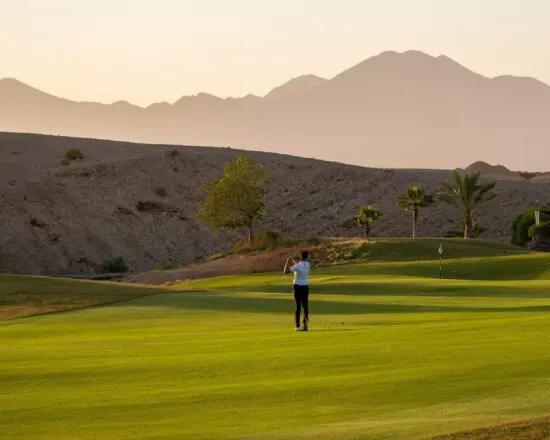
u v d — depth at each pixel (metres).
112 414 16.84
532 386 17.00
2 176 188.88
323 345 24.16
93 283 54.78
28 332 33.97
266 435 14.72
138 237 183.50
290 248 124.75
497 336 23.81
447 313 35.62
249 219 136.00
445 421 14.75
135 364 22.25
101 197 191.12
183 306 43.53
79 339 29.97
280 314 38.97
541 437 13.34
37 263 166.12
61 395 18.73
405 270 90.06
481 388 17.17
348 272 91.12
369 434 14.21
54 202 183.25
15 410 17.39
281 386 18.58
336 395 17.47
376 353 21.94
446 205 190.12
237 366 21.23
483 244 122.88
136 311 41.66
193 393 18.34
